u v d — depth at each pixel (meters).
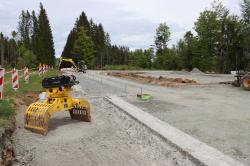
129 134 8.50
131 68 85.06
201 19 70.69
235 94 17.47
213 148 6.84
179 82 25.88
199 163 6.06
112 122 10.07
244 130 8.53
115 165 6.19
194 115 10.77
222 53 66.75
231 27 63.78
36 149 7.13
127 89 20.17
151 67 103.31
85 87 21.19
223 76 40.59
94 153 6.89
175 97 15.94
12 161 6.29
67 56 105.00
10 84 17.94
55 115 11.15
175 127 8.90
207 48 70.94
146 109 12.06
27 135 8.29
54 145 7.46
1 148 6.45
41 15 79.94
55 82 8.96
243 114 10.93
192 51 77.88
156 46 98.44
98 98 15.73
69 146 7.39
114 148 7.25
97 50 100.12
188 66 83.75
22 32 89.56
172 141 7.37
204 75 44.50
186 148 6.82
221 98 15.55
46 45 79.56
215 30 68.94
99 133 8.59
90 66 86.56
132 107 12.38
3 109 9.18
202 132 8.33
